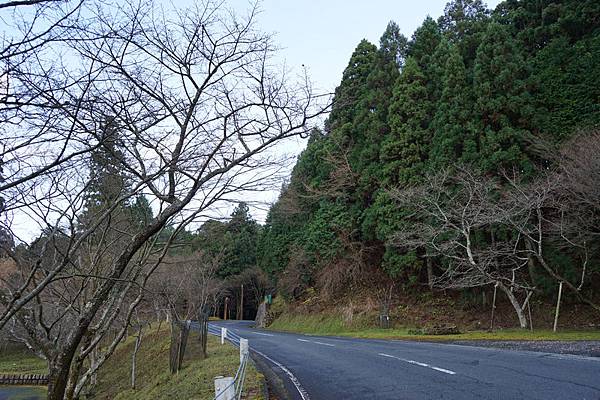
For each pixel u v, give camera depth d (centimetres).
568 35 2623
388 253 2758
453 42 3434
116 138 554
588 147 1855
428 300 2808
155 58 638
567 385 712
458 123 2480
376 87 3250
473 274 2262
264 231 4459
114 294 954
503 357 1075
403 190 2456
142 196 838
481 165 2278
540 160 2338
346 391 768
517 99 2333
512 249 2169
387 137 2922
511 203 2028
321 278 3347
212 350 1714
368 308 2853
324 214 3266
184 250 2253
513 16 2942
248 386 855
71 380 891
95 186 740
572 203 1980
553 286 2219
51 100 428
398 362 1062
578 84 2358
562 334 1686
